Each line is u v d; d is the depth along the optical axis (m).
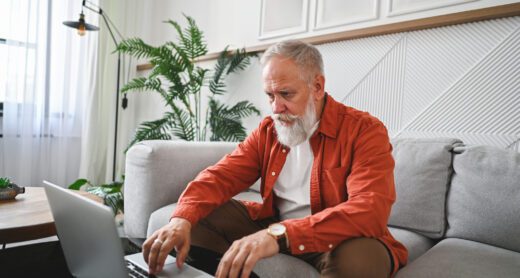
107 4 3.00
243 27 2.54
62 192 0.66
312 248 0.69
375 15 1.82
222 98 2.66
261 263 0.98
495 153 1.18
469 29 1.53
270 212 1.06
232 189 1.04
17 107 2.54
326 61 2.03
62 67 2.77
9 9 2.46
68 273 0.89
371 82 1.84
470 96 1.53
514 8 1.38
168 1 3.14
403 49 1.72
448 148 1.28
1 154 2.51
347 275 0.66
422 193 1.25
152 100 3.19
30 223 0.97
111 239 0.55
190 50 2.44
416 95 1.68
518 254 1.01
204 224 0.93
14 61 2.50
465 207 1.17
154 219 1.35
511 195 1.09
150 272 0.69
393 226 1.32
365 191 0.78
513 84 1.42
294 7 2.20
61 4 2.73
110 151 3.03
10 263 0.92
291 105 0.91
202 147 1.63
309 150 1.02
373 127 0.93
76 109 2.91
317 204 0.96
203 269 0.77
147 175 1.44
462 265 0.89
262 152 1.11
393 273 0.79
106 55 3.02
